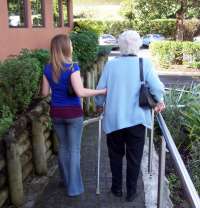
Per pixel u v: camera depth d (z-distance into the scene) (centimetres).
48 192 449
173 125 599
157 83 380
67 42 400
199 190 437
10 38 896
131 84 383
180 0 2020
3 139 405
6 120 432
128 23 3234
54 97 413
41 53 703
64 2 1645
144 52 2475
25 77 508
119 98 385
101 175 492
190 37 2297
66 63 401
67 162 432
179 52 1775
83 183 469
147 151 546
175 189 454
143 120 385
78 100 415
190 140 564
